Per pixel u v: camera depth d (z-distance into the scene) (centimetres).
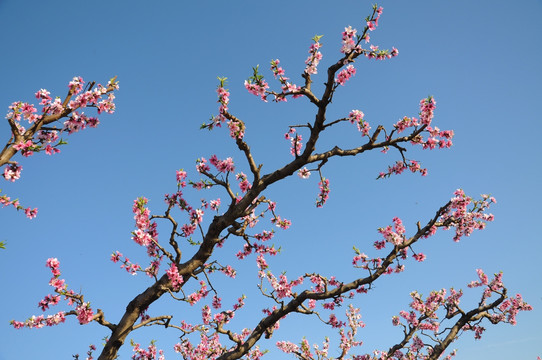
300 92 769
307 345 1210
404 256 1047
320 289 1071
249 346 928
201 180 857
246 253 1000
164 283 766
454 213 1095
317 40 767
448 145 913
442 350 1327
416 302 1436
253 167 816
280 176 828
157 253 816
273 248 991
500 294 1382
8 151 564
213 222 816
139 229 743
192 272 814
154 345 1020
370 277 971
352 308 1432
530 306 1441
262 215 1011
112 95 638
